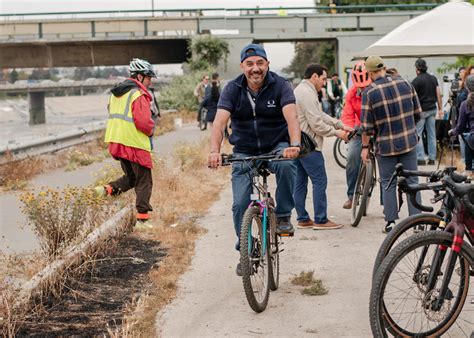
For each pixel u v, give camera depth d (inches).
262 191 235.0
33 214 271.0
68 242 269.3
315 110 330.0
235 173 239.9
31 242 313.9
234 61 1658.5
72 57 1781.5
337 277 262.1
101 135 746.2
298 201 344.5
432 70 1456.7
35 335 201.8
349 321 215.2
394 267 176.2
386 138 303.0
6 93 3853.3
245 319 219.5
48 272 241.1
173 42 1770.4
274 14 1651.1
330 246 308.2
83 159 609.3
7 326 202.2
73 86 3919.8
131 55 1785.2
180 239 318.7
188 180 482.9
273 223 242.1
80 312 221.1
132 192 371.6
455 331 199.2
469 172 454.3
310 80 333.7
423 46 503.8
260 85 234.2
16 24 1676.9
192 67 1631.4
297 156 225.6
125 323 211.5
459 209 179.3
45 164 581.6
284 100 233.0
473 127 411.5
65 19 1675.7
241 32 1654.8
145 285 251.6
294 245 311.6
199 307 231.5
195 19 1668.3
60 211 306.2
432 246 182.5
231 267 278.2
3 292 225.5
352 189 383.6
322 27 1638.8
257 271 226.1
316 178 338.6
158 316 222.7
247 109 236.5
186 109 1477.6
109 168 419.2
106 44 1764.3
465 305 214.8
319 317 219.6
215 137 234.2
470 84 405.7
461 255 182.2
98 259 276.5
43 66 1787.6
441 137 586.2
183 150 564.7
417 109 304.2
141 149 329.1
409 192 187.0
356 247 305.0
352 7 1642.5
